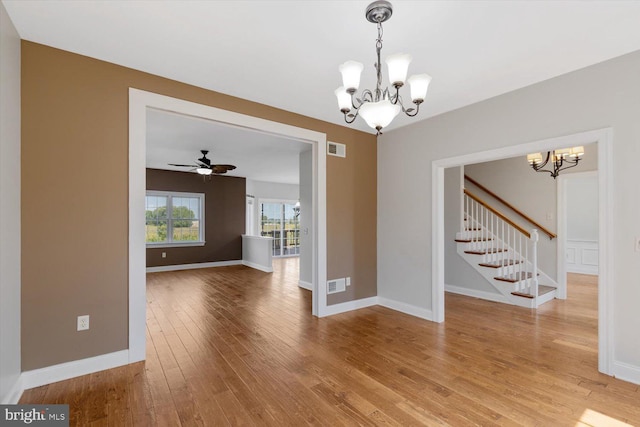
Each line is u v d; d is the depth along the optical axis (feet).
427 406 6.66
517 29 6.75
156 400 6.82
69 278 7.67
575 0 5.84
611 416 6.31
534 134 9.51
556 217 16.79
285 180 32.99
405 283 13.61
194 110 9.58
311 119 12.60
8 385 6.28
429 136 12.66
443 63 8.24
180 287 18.74
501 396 7.03
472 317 12.85
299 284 19.11
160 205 25.31
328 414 6.39
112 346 8.23
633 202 7.64
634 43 7.32
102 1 5.91
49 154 7.45
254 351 9.43
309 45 7.41
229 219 28.58
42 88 7.39
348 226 13.88
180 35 7.05
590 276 21.40
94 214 8.00
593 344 9.96
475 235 18.37
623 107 7.82
